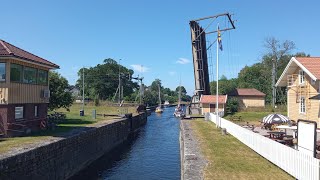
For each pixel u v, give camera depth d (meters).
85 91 117.50
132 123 50.59
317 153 14.40
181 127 37.16
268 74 82.62
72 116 45.97
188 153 18.73
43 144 18.56
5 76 22.02
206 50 65.25
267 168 15.02
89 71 120.25
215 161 16.58
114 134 36.56
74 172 23.22
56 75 38.50
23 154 15.73
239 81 100.50
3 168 13.97
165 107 142.88
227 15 48.91
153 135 46.97
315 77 26.94
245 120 45.59
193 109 66.44
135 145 37.78
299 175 12.54
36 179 17.06
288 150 13.80
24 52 26.11
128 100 111.06
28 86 24.70
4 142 19.38
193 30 62.69
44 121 27.08
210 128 33.97
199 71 65.12
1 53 21.67
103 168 25.72
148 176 23.19
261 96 73.19
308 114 30.77
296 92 33.19
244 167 15.24
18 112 23.59
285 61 80.44
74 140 23.12
